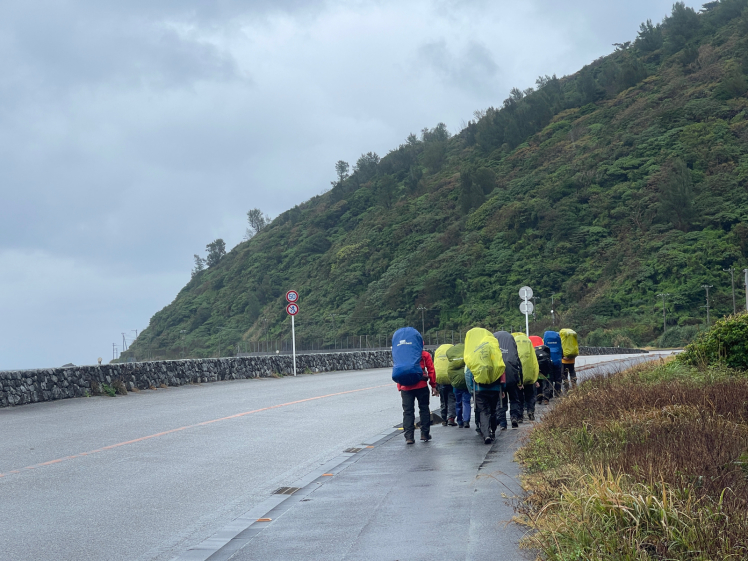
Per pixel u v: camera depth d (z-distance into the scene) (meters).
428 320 117.19
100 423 14.74
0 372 17.73
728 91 145.38
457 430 13.24
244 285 163.62
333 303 139.25
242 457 10.88
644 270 107.62
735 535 4.68
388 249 145.12
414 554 5.46
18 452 11.27
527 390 13.91
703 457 6.46
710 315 95.31
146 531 6.86
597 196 128.50
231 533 6.61
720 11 192.00
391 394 21.41
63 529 6.94
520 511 6.28
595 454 7.46
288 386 24.98
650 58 193.00
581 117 172.38
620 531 4.88
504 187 150.62
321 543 5.97
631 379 15.56
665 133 138.38
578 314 104.12
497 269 119.25
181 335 159.50
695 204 116.12
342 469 9.58
